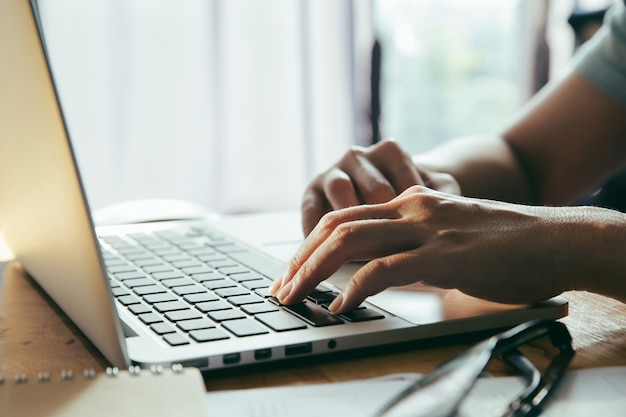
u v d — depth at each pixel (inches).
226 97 103.3
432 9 114.8
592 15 88.6
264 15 104.1
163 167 100.7
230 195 105.3
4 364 20.1
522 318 22.2
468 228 23.1
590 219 24.4
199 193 103.0
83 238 17.5
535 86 113.7
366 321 21.0
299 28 104.7
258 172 106.4
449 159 39.0
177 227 36.8
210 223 38.0
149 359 18.1
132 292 24.4
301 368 19.5
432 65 116.5
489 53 118.0
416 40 115.0
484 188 38.6
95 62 96.3
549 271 22.9
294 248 31.5
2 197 25.8
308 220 31.9
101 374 16.7
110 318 17.8
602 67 43.1
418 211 23.6
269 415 16.0
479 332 21.9
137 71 98.3
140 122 99.3
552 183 42.9
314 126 107.5
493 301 22.8
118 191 99.1
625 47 42.5
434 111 118.0
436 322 21.0
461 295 23.9
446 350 21.1
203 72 101.2
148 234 34.9
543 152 43.1
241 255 30.0
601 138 42.9
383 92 110.6
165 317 21.5
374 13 110.0
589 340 21.6
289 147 107.2
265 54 104.8
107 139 98.1
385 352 20.8
